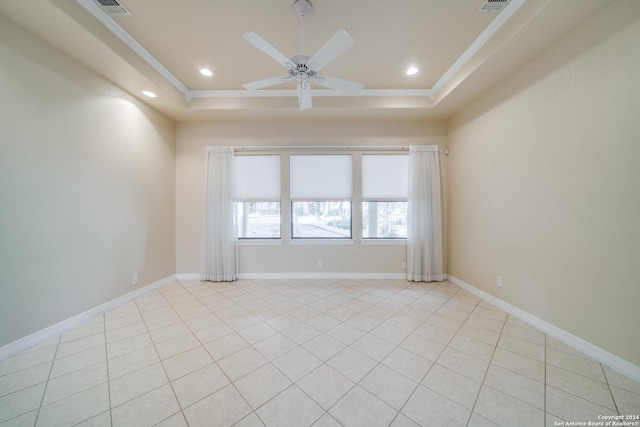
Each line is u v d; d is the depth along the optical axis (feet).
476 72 8.75
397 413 4.76
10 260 6.50
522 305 8.54
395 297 10.75
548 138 7.47
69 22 6.43
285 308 9.63
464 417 4.66
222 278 13.07
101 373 5.87
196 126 13.24
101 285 9.08
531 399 5.07
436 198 12.94
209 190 12.98
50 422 4.54
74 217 8.11
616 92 5.77
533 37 6.98
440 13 7.02
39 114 7.07
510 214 8.98
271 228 13.82
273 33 7.80
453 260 12.66
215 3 6.63
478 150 10.63
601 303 6.16
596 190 6.23
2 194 6.36
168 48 8.57
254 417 4.68
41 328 7.18
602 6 5.92
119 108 9.71
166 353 6.69
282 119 13.08
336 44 5.55
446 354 6.63
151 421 4.58
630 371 5.60
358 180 13.35
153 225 11.68
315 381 5.63
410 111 12.03
